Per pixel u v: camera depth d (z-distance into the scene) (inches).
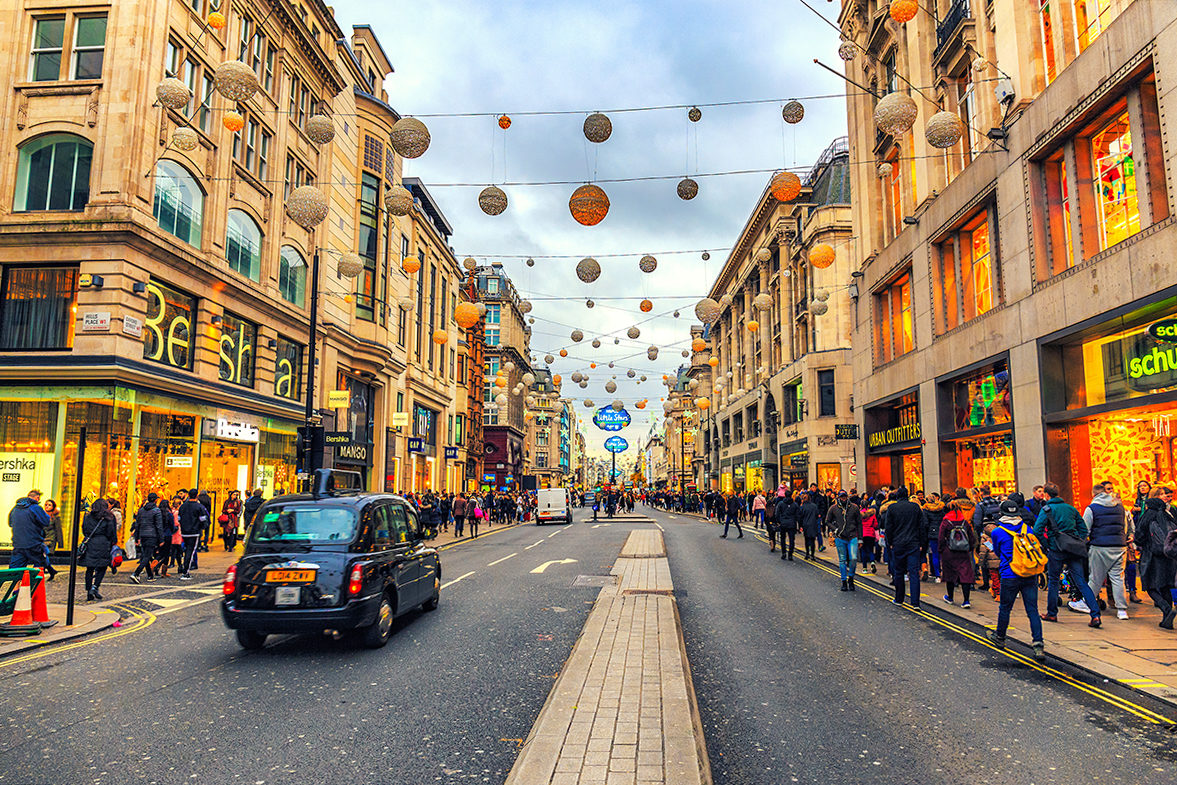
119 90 663.8
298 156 986.7
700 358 3080.7
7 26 677.9
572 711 200.7
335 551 295.1
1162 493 343.6
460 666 273.4
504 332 2778.1
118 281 637.9
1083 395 504.7
